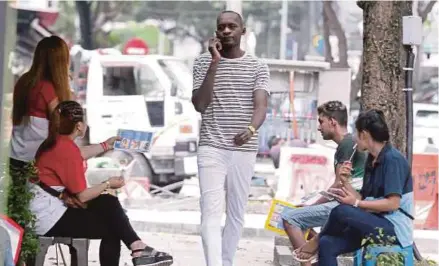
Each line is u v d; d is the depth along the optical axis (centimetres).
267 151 2297
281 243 1238
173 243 1416
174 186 2036
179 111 2150
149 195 1880
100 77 2238
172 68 2261
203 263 1223
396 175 824
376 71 1209
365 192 852
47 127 935
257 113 901
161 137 2116
